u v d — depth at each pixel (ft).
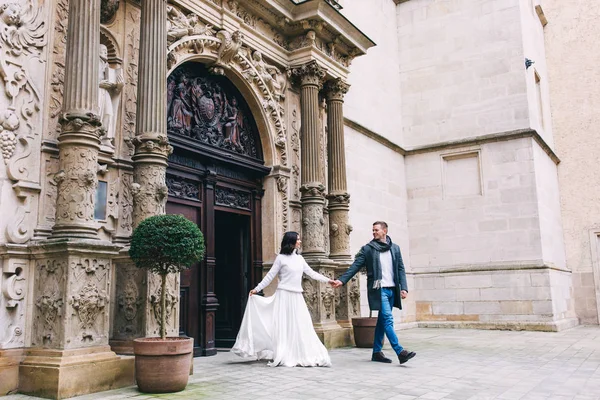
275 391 16.31
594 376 19.36
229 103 30.04
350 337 30.83
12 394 15.72
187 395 15.72
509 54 46.55
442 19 50.01
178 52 25.14
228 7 28.32
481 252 45.50
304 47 32.30
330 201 33.40
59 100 18.88
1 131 17.03
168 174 25.22
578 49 54.49
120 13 22.03
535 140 45.55
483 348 28.89
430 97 49.67
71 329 16.21
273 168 31.42
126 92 21.70
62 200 17.17
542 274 42.27
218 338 30.78
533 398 15.34
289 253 23.02
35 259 17.02
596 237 51.13
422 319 46.96
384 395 15.66
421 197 48.83
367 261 23.03
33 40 18.30
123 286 19.21
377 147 44.68
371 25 46.44
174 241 16.62
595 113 52.75
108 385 16.61
